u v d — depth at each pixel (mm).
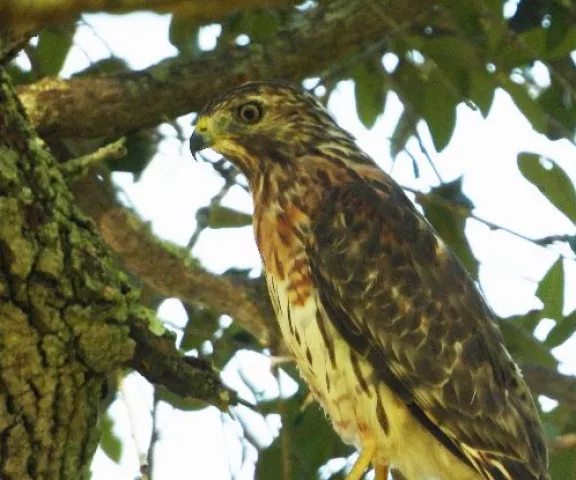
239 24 10812
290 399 10602
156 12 4738
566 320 10180
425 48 10438
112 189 10117
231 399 7824
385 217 9406
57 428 7055
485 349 9156
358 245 9195
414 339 9031
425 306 9125
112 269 7277
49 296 6875
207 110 9992
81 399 7137
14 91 7105
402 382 8953
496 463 8883
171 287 10188
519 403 9250
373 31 10422
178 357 7582
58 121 9719
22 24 5047
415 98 10797
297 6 10883
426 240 9477
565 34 10047
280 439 9812
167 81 10016
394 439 8992
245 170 9961
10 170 6707
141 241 9992
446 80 10422
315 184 9609
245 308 10273
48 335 6895
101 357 7125
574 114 10750
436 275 9305
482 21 10555
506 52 10328
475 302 9375
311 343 9086
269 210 9547
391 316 9055
